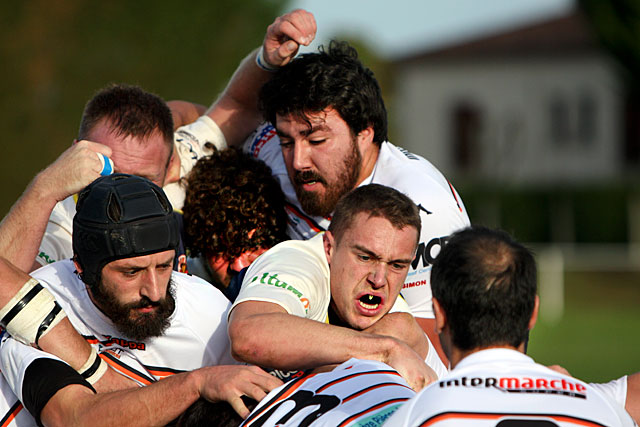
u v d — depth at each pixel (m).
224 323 11.92
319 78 13.53
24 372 10.62
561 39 100.94
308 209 14.23
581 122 100.25
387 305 11.53
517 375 8.02
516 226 85.31
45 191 12.03
